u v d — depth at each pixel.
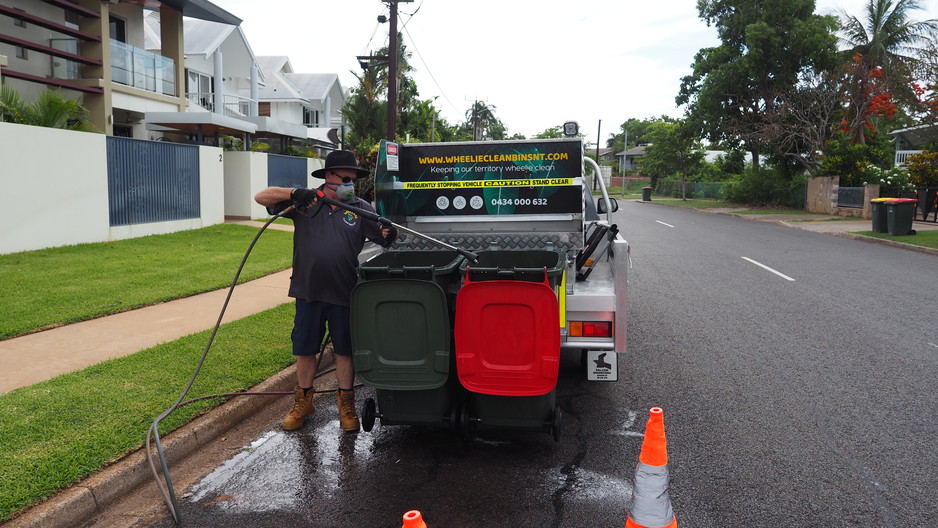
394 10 19.61
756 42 30.28
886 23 27.17
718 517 3.48
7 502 3.21
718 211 31.27
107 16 19.73
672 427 4.72
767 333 7.37
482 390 3.94
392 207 6.03
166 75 23.20
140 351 5.79
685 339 7.12
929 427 4.68
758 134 31.36
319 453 4.29
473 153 5.98
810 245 16.34
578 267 5.42
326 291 4.41
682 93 36.81
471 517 3.48
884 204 18.12
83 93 19.58
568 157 5.89
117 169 13.18
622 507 3.59
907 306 8.78
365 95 31.25
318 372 6.02
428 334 3.94
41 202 11.27
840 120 29.97
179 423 4.31
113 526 3.36
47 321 6.71
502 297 3.82
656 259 13.55
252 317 7.23
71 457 3.70
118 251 11.56
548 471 4.03
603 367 4.53
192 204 15.88
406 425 4.46
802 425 4.73
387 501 3.65
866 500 3.66
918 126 29.41
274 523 3.42
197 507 3.58
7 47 17.89
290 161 21.72
